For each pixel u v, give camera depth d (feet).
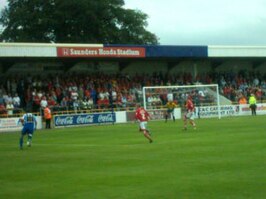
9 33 254.47
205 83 214.28
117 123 168.86
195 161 62.95
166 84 202.90
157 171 56.29
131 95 186.19
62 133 127.44
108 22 261.03
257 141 85.46
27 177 56.08
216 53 200.44
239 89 216.13
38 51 164.45
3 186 50.90
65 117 160.04
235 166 57.41
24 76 176.76
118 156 71.87
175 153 72.43
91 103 173.17
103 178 53.16
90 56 174.09
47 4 251.80
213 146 80.07
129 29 266.77
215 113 189.67
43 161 69.67
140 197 43.16
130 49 181.37
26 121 90.63
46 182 52.31
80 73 189.88
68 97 171.32
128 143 91.91
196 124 142.10
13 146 94.89
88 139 105.19
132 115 175.52
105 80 189.26
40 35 254.06
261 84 226.99
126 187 47.73
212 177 50.96
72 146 90.79
